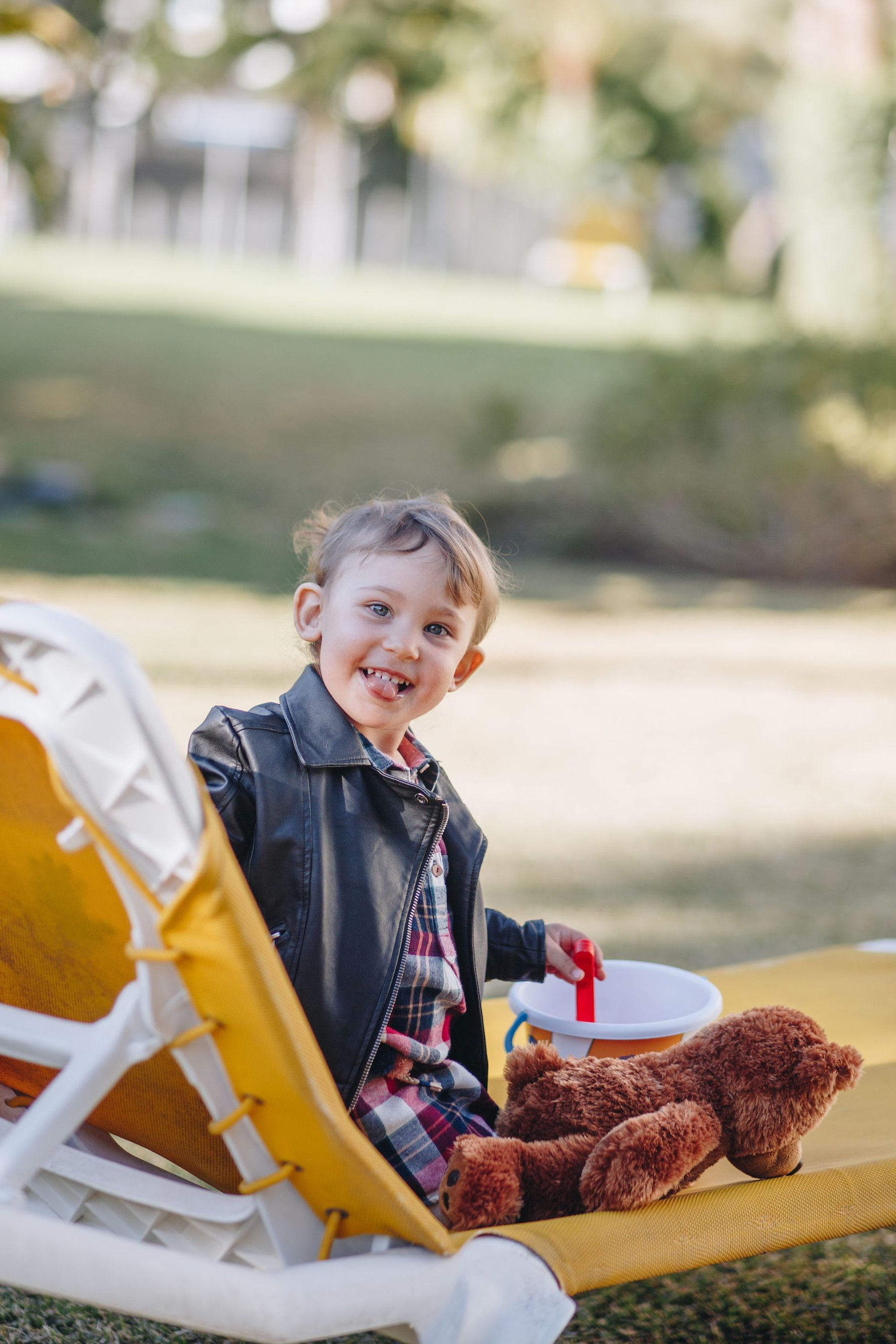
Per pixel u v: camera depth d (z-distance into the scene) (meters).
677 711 6.08
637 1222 1.45
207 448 12.89
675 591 9.27
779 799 4.83
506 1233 1.38
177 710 5.17
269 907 1.58
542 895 3.67
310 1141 1.28
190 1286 1.21
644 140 21.47
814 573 9.88
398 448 13.37
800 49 11.43
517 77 18.44
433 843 1.66
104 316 18.53
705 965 3.17
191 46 20.23
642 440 10.20
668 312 19.36
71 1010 1.51
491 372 16.94
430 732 5.49
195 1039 1.24
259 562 9.32
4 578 7.75
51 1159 1.44
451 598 1.72
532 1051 1.67
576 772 5.04
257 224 28.66
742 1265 2.00
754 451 9.86
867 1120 1.89
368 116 23.53
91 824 1.14
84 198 27.66
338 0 18.88
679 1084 1.59
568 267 30.12
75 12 13.20
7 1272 1.17
